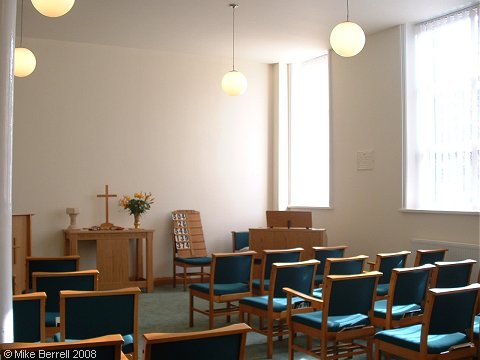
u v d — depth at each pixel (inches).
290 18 274.1
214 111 352.5
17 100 303.9
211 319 204.5
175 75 341.7
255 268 282.7
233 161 358.0
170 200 338.3
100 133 322.0
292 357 162.7
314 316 158.2
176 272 339.0
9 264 98.5
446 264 171.6
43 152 308.7
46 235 307.4
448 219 255.8
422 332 130.7
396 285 160.9
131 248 329.1
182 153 342.6
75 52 317.7
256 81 366.6
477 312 173.3
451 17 264.5
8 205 98.4
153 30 295.0
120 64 327.9
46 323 154.2
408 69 281.1
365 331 154.9
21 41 305.6
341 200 320.8
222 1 249.8
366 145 303.1
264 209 367.2
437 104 269.9
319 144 347.9
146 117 333.4
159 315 245.9
